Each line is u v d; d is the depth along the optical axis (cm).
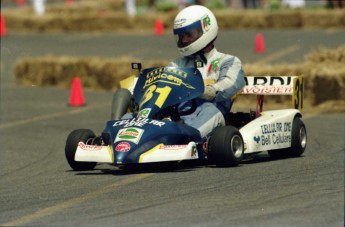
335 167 2970
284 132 3341
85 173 3095
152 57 7575
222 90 3194
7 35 9344
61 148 4044
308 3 11075
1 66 7481
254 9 11006
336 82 5159
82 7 11269
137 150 2872
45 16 9812
